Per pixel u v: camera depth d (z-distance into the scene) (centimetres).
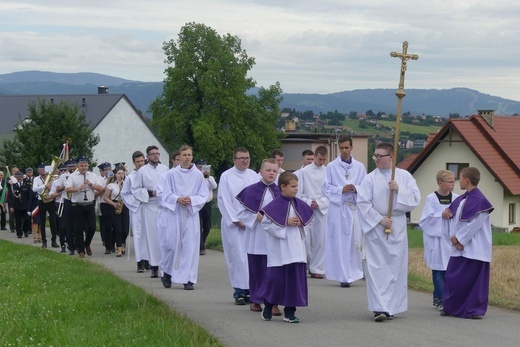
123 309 1141
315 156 1719
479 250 1176
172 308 1169
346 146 1606
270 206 1116
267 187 1220
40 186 2386
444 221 1278
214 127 6825
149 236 1680
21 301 1200
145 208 1703
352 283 1594
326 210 1692
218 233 2492
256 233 1204
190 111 6894
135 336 943
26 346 895
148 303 1160
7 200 3050
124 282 1409
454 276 1177
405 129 8431
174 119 6888
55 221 2334
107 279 1440
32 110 3897
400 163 5559
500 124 5162
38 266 1669
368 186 1173
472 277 1170
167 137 7100
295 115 10831
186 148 1478
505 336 1031
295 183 1116
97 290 1311
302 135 7456
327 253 1573
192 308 1238
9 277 1487
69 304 1166
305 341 992
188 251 1459
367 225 1159
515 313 1217
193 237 1465
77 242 2028
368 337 1018
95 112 6862
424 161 5181
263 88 7275
